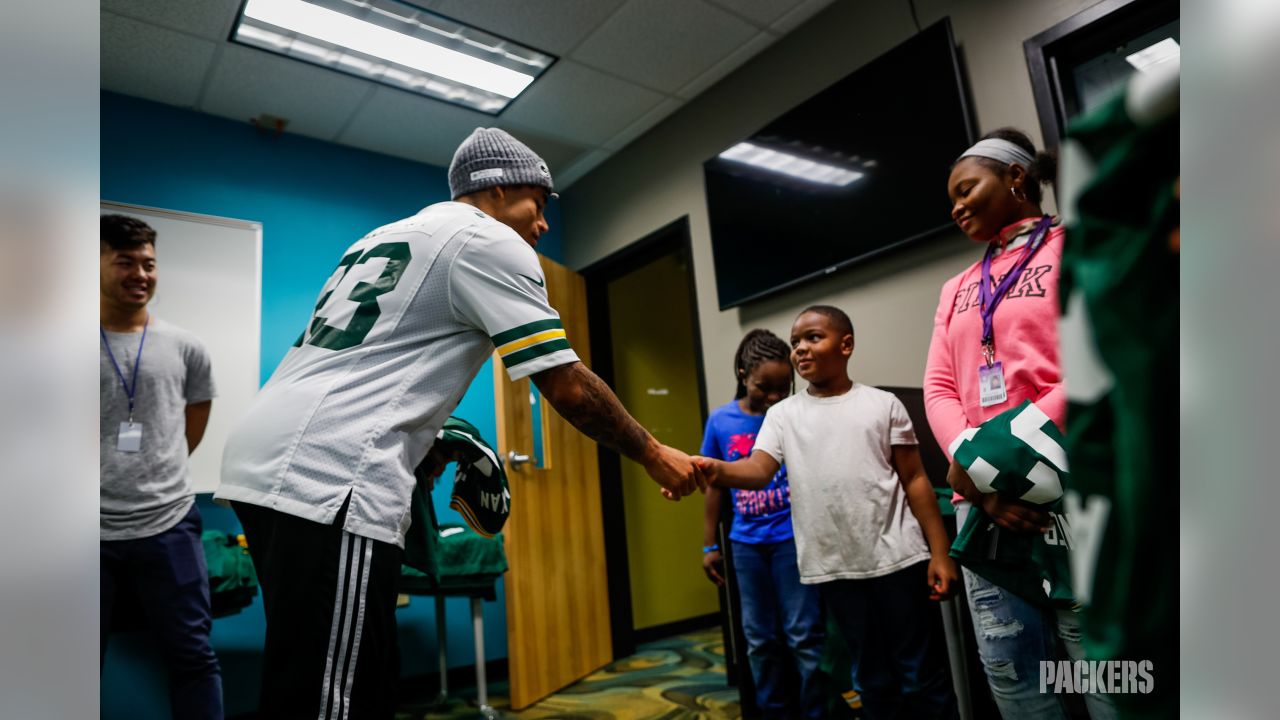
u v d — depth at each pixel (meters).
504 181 1.19
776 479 1.84
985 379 1.13
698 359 3.03
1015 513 0.97
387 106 3.01
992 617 1.09
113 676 2.39
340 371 0.98
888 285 2.36
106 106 2.77
